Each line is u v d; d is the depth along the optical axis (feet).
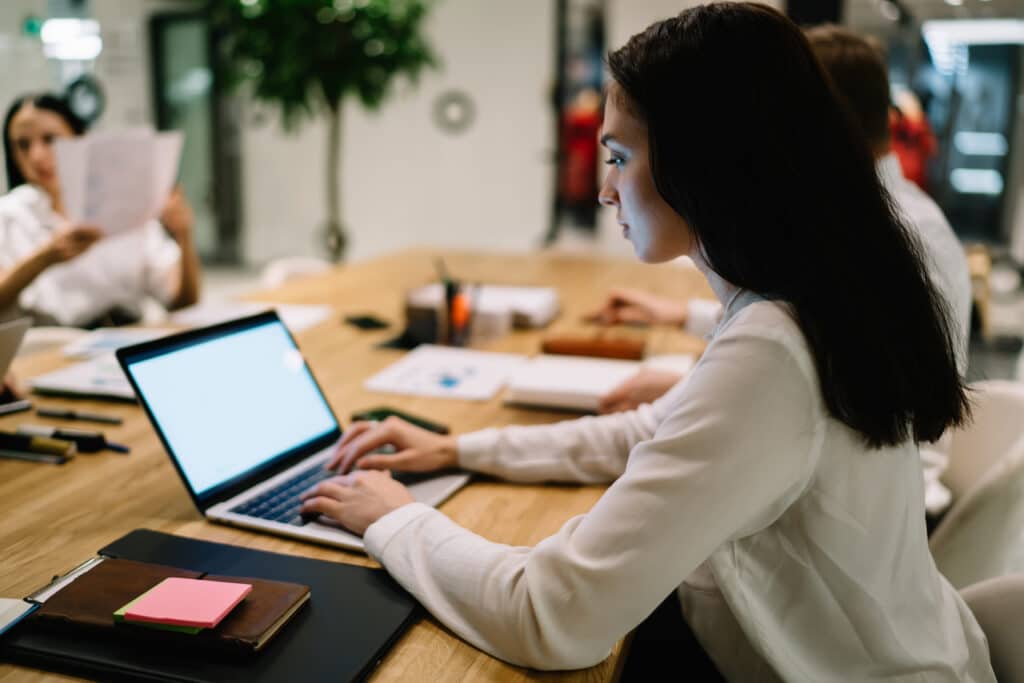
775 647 2.78
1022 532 3.86
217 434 3.68
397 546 2.94
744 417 2.39
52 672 2.40
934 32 20.21
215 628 2.47
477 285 7.04
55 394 5.10
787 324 2.47
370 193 25.00
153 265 8.55
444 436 4.12
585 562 2.45
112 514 3.50
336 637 2.58
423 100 23.90
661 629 4.06
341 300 8.22
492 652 2.60
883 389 2.47
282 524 3.35
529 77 22.91
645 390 4.73
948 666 2.87
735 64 2.43
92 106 18.92
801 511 2.66
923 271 2.73
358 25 15.21
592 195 22.91
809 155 2.45
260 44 15.24
